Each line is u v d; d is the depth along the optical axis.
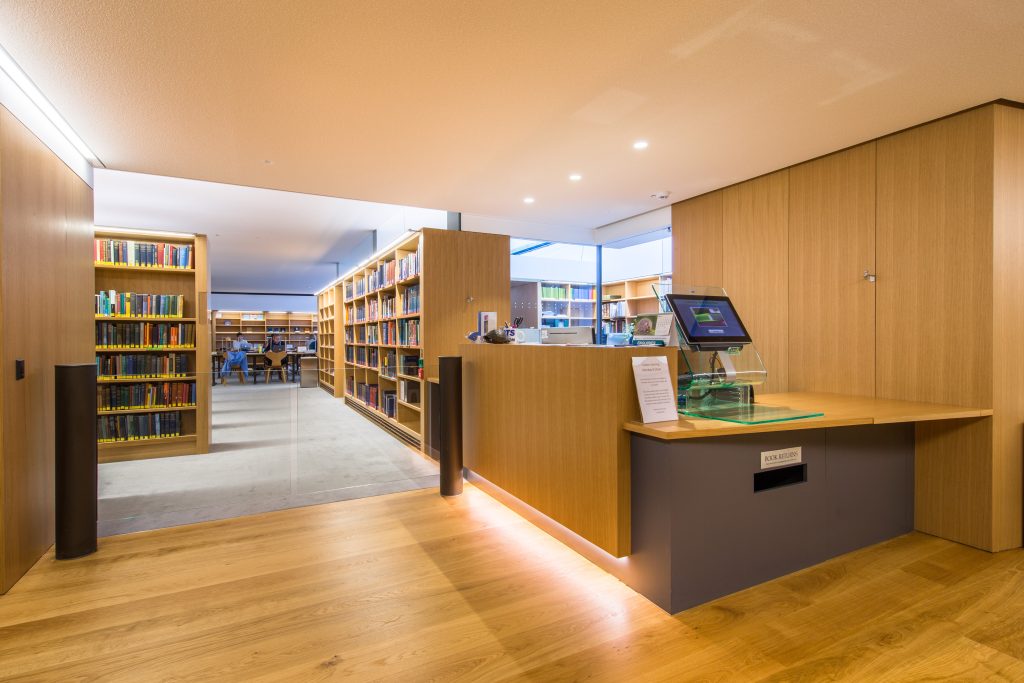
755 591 2.32
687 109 2.88
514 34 2.16
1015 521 2.85
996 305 2.76
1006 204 2.80
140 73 2.44
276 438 4.03
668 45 2.25
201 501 3.66
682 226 4.88
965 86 2.61
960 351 2.88
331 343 11.66
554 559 2.67
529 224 6.22
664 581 2.14
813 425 2.29
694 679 1.72
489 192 4.55
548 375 2.82
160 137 3.20
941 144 2.98
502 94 2.70
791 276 3.84
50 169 2.85
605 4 1.96
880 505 2.93
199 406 4.21
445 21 2.07
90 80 2.49
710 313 2.69
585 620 2.08
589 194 4.66
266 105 2.80
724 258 4.42
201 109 2.83
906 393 3.13
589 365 2.47
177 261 5.24
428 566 2.59
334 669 1.78
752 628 2.02
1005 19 2.06
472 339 4.33
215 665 1.80
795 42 2.22
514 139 3.31
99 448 3.64
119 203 6.12
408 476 4.28
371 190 4.49
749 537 2.35
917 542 2.93
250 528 3.13
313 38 2.18
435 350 5.02
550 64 2.41
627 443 2.32
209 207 6.35
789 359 3.85
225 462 3.96
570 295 8.67
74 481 2.71
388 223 7.13
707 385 2.63
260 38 2.17
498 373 3.41
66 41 2.17
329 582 2.42
